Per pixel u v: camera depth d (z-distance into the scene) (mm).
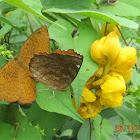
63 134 279
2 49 165
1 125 162
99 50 165
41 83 165
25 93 139
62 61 142
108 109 245
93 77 174
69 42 178
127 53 162
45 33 146
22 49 140
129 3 204
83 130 252
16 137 161
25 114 190
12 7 197
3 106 174
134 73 232
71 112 153
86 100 171
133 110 239
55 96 159
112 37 162
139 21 266
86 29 189
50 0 199
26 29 197
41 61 140
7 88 130
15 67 137
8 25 192
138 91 222
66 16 203
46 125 200
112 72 171
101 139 224
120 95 175
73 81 159
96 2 203
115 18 174
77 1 201
